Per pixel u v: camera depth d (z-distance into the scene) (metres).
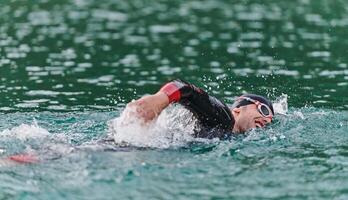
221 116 24.77
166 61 42.81
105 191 19.69
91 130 26.23
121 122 23.78
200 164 21.84
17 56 43.66
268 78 37.91
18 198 19.39
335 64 41.38
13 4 65.38
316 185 20.58
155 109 23.73
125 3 68.12
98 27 55.00
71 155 22.03
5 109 30.69
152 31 53.62
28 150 22.80
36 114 29.50
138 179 20.48
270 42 48.97
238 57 43.88
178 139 23.89
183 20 58.94
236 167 21.77
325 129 26.19
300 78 37.78
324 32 52.72
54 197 19.38
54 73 39.03
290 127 26.17
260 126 25.66
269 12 63.06
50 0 68.00
